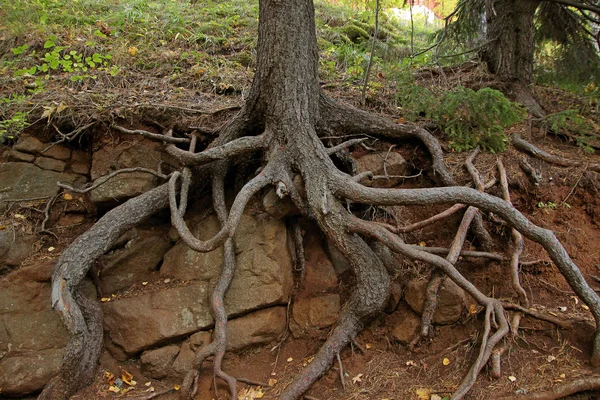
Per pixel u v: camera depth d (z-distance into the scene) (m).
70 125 5.13
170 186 4.48
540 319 3.83
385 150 5.19
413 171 5.17
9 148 5.04
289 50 4.50
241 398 3.85
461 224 4.33
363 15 9.62
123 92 5.55
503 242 4.51
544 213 4.73
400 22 11.61
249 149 4.56
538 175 4.88
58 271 4.05
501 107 4.98
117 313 4.36
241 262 4.49
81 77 5.49
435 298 3.94
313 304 4.39
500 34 6.19
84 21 7.10
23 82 5.59
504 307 3.91
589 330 3.71
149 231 4.93
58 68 6.02
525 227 3.85
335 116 5.07
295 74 4.54
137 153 5.03
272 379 4.03
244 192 3.99
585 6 5.43
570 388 3.23
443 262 3.87
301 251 4.64
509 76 6.10
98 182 4.70
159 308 4.35
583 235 4.58
